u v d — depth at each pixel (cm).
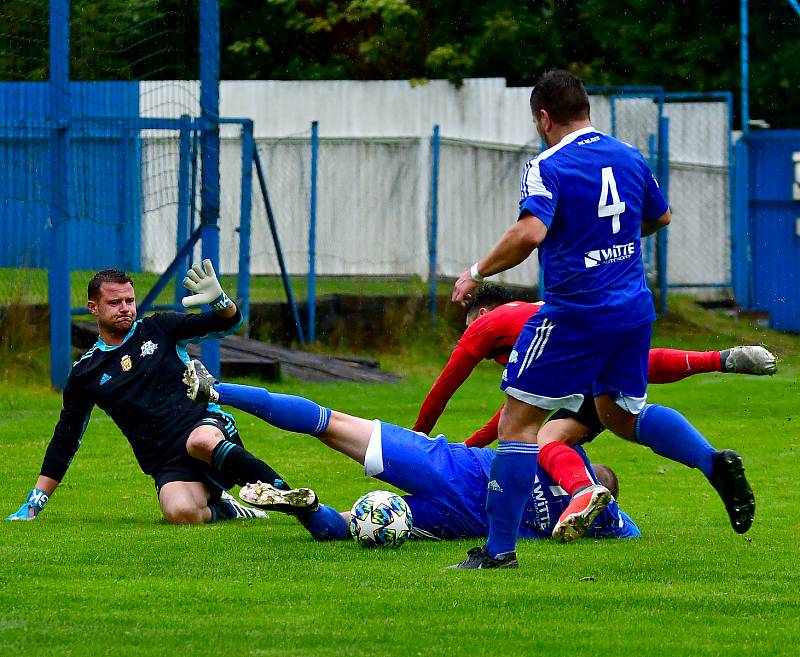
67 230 4859
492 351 2433
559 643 1413
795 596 1672
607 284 1814
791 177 7438
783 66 8631
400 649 1380
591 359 1819
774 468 3281
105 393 2384
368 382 5525
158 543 2067
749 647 1402
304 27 8056
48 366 5197
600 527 2203
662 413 1970
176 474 2358
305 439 3778
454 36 8206
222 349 5578
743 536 2247
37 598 1612
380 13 7806
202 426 2336
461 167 6869
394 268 6831
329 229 6881
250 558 1928
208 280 2225
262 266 6900
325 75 8225
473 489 2156
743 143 7525
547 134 1884
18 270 5541
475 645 1400
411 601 1609
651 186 1944
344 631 1456
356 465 3250
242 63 8381
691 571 1853
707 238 7531
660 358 2248
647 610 1581
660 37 8619
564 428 2208
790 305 7406
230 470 2267
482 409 4678
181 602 1598
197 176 5841
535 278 7081
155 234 6359
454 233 6875
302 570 1825
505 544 1858
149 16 5316
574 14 8600
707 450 1950
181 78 5903
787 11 8606
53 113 4828
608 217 1816
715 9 8662
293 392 5078
